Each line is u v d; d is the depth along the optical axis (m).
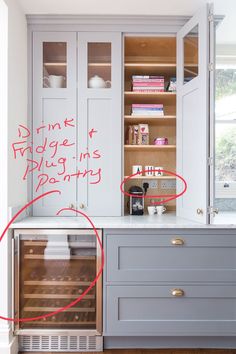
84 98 2.22
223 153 2.80
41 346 1.98
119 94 2.22
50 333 1.94
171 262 1.91
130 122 2.54
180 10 2.13
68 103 2.22
